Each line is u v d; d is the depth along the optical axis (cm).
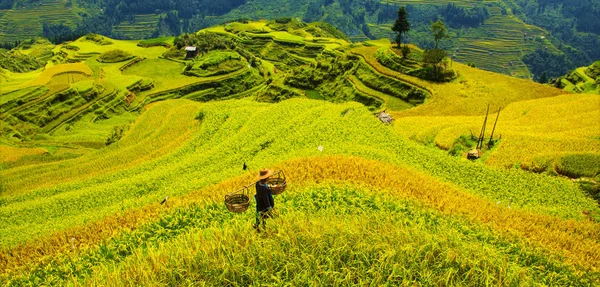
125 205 3338
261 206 1634
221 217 2386
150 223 2525
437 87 10956
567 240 2553
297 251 1520
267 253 1491
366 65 12950
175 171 4900
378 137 5259
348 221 1816
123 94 13925
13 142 9612
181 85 16175
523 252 2028
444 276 1419
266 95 14412
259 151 5162
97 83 13725
